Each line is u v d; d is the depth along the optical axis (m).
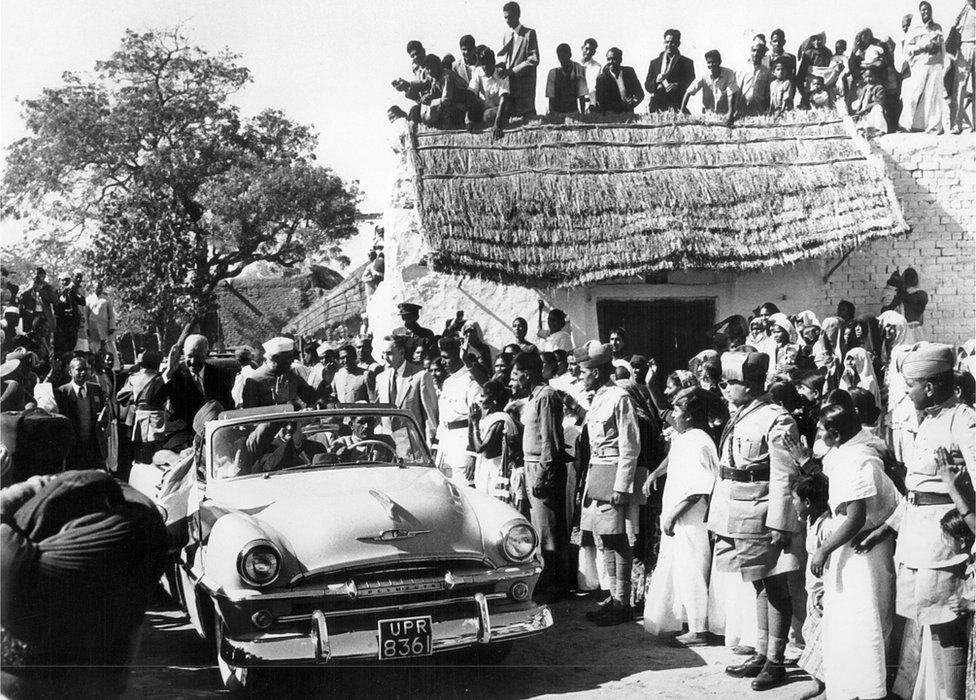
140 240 26.70
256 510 5.84
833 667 5.18
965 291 14.34
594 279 12.55
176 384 8.51
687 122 14.06
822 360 11.24
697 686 5.71
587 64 14.65
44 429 5.11
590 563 7.88
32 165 26.88
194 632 7.15
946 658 4.83
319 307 30.14
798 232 12.97
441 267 12.30
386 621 5.40
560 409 7.54
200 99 27.28
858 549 5.18
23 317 14.86
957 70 14.52
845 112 14.26
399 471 6.60
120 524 4.90
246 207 27.66
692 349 13.97
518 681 5.92
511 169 13.28
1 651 4.82
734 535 5.73
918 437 4.93
